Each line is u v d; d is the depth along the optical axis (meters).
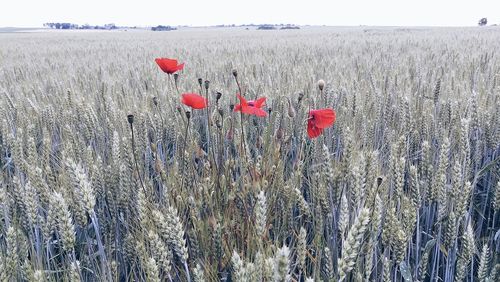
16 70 11.55
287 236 2.69
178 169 3.23
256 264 1.81
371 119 4.52
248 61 11.18
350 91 5.78
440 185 2.60
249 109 2.89
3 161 3.98
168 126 4.23
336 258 2.49
